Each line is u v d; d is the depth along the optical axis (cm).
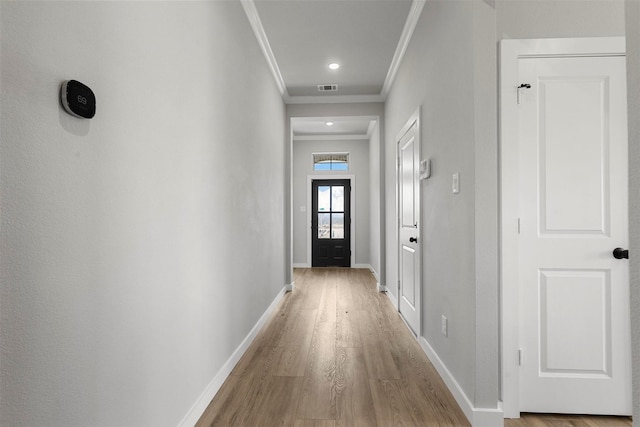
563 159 177
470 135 172
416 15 270
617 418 175
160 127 136
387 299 426
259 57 305
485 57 168
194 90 168
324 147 701
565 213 177
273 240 374
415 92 286
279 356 250
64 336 90
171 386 146
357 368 230
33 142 81
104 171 105
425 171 250
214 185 193
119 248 112
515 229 174
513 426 168
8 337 76
